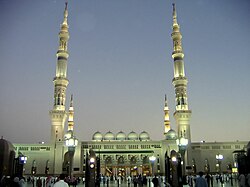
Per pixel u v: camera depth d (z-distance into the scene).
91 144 95.06
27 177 80.12
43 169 90.56
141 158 94.75
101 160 93.88
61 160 89.62
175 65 103.25
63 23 107.44
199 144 95.25
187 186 44.62
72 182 45.03
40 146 92.50
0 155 28.27
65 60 103.06
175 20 110.00
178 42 105.62
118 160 95.88
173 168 33.56
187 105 98.69
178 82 99.94
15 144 92.00
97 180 38.03
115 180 82.56
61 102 97.94
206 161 93.94
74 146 45.78
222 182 55.34
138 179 46.06
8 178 25.08
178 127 95.44
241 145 95.38
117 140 102.38
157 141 96.12
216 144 95.44
